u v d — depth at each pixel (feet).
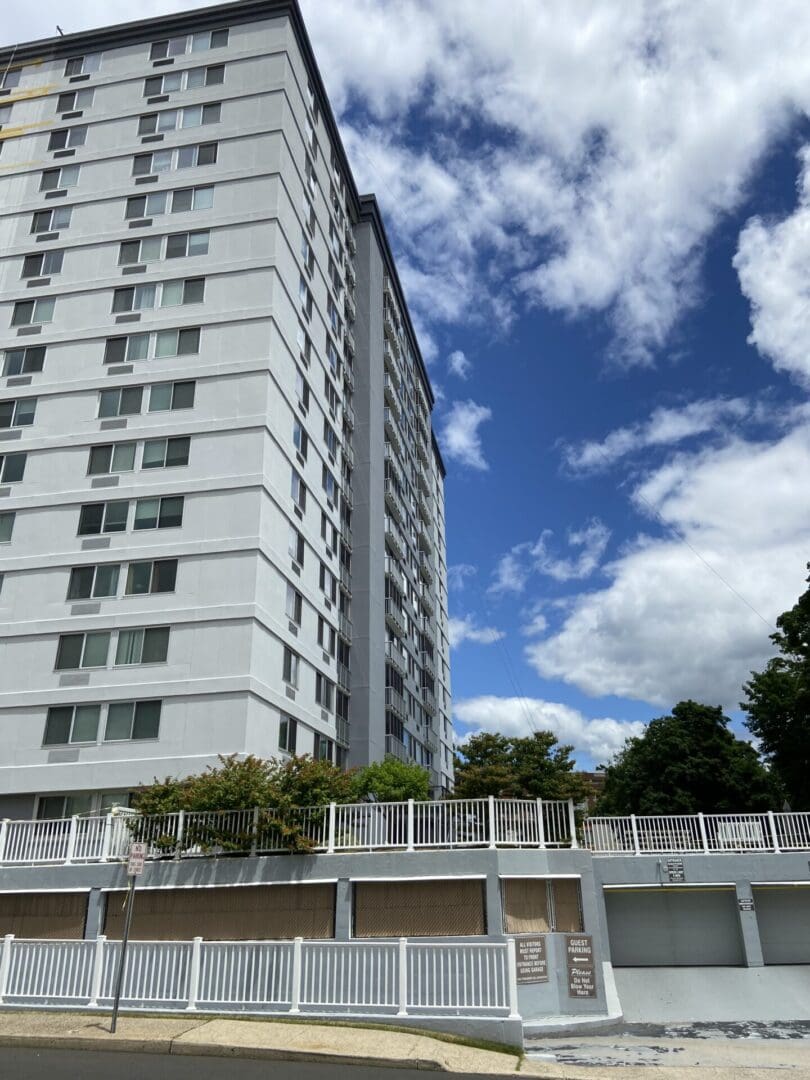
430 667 187.01
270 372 98.63
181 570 91.50
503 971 44.55
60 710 88.58
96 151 114.01
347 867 59.47
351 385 142.82
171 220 107.86
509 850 58.90
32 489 97.96
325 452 121.70
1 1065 37.86
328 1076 35.94
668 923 71.15
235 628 88.38
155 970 49.24
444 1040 41.93
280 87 112.16
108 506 95.61
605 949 66.23
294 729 99.81
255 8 116.67
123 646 89.71
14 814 86.48
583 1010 56.29
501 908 57.00
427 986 45.57
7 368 104.83
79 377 102.12
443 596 233.55
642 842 71.36
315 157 127.34
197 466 95.40
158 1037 41.52
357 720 124.06
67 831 66.85
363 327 150.61
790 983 63.52
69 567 93.86
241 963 48.75
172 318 102.63
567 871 60.90
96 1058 39.17
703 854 69.62
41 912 63.72
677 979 65.10
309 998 47.26
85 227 110.01
